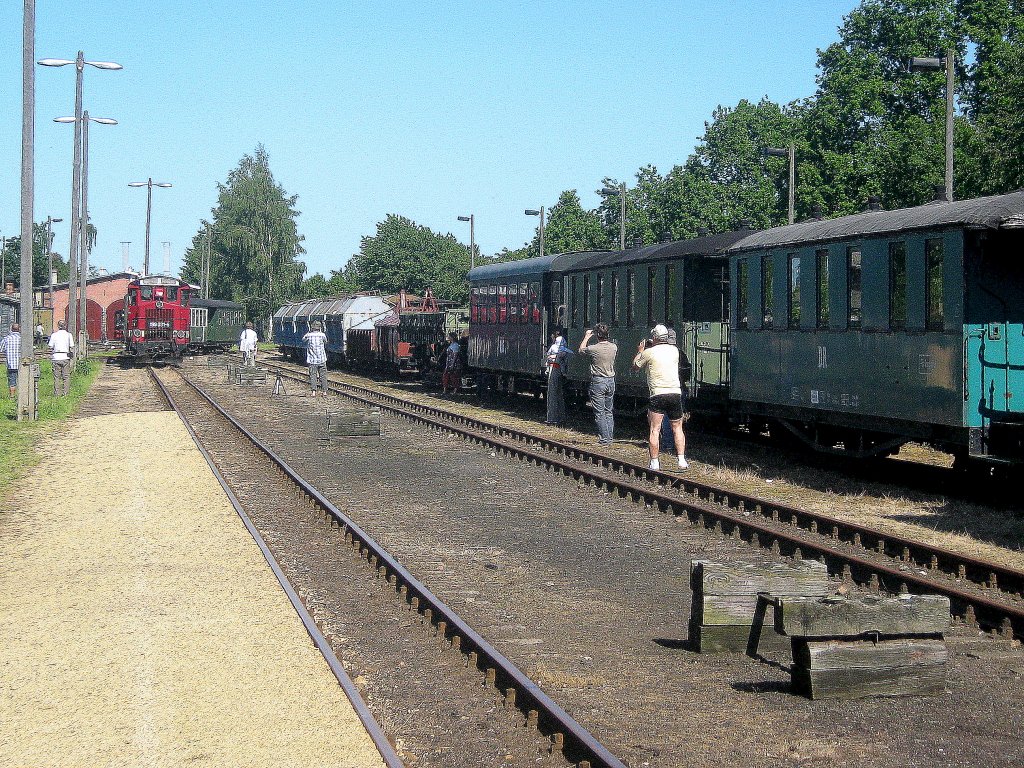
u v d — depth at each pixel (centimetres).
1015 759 603
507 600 983
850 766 593
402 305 5191
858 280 1600
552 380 2633
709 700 704
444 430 2522
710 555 1177
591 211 8131
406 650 820
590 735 610
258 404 3403
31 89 2664
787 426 1875
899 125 5369
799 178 5541
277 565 1084
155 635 839
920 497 1489
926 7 5409
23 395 2662
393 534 1303
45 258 11700
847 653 706
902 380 1495
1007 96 4103
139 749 606
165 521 1352
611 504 1509
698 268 2133
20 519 1371
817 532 1262
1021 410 1385
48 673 746
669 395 1770
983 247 1366
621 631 881
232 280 10794
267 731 633
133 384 4462
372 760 590
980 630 871
